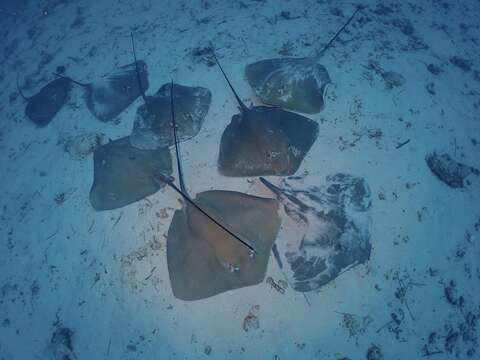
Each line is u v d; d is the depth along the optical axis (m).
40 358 2.96
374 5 4.86
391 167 3.34
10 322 3.15
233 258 2.47
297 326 2.73
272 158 2.90
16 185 3.83
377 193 3.20
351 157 3.34
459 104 3.89
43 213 3.52
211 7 4.79
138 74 3.74
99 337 2.88
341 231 2.76
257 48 4.12
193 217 2.67
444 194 3.30
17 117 4.56
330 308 2.78
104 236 3.20
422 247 3.06
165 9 5.00
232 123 3.31
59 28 5.59
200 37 4.38
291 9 4.62
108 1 5.55
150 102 3.46
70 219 3.38
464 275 3.04
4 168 4.03
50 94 4.27
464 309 2.94
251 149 2.95
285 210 2.91
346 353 2.70
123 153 3.27
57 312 3.06
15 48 5.80
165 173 3.19
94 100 3.91
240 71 3.87
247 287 2.79
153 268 2.98
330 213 2.83
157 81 4.00
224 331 2.73
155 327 2.81
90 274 3.11
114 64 4.53
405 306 2.85
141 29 4.82
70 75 4.68
